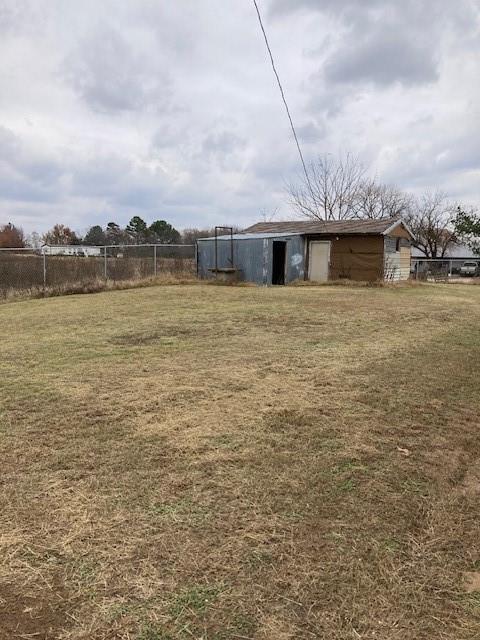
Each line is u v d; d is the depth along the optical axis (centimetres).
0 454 300
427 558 212
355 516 241
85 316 861
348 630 170
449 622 175
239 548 213
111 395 415
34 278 1586
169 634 166
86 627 169
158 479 271
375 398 418
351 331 729
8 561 202
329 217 3388
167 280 1575
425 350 612
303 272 1761
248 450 310
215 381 459
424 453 317
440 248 4438
